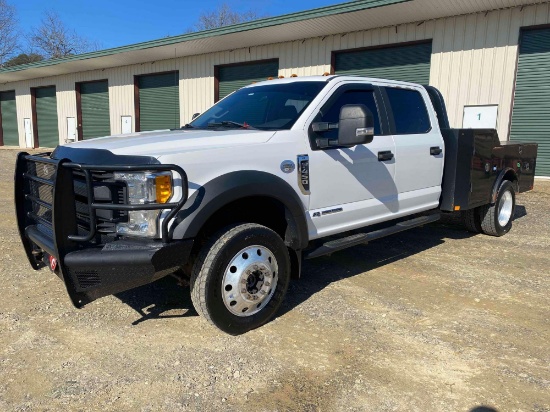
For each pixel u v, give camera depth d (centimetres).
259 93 454
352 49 1498
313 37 1577
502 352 317
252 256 334
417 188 507
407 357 309
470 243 611
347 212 420
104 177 299
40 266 389
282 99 422
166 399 261
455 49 1292
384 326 355
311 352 315
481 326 357
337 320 365
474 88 1275
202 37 1628
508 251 571
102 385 274
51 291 416
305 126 384
